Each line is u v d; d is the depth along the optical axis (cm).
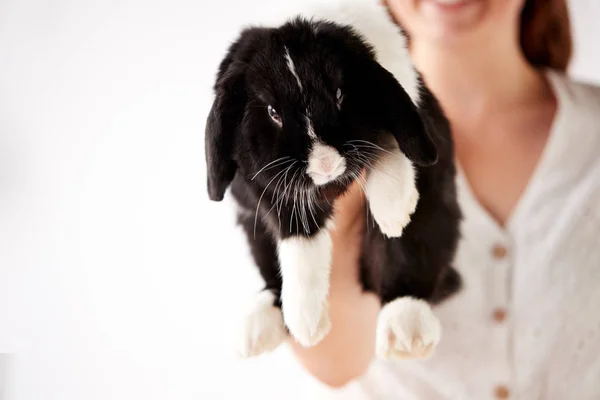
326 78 59
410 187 60
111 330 93
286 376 89
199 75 90
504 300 78
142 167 92
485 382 78
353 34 61
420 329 64
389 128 59
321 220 62
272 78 59
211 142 60
